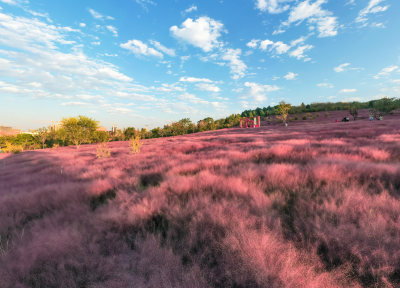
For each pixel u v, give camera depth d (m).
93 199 4.36
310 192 3.43
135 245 2.26
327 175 4.14
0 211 3.67
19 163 14.51
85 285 1.72
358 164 4.67
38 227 2.79
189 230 2.42
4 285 1.76
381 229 1.97
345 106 88.81
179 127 66.62
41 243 2.20
